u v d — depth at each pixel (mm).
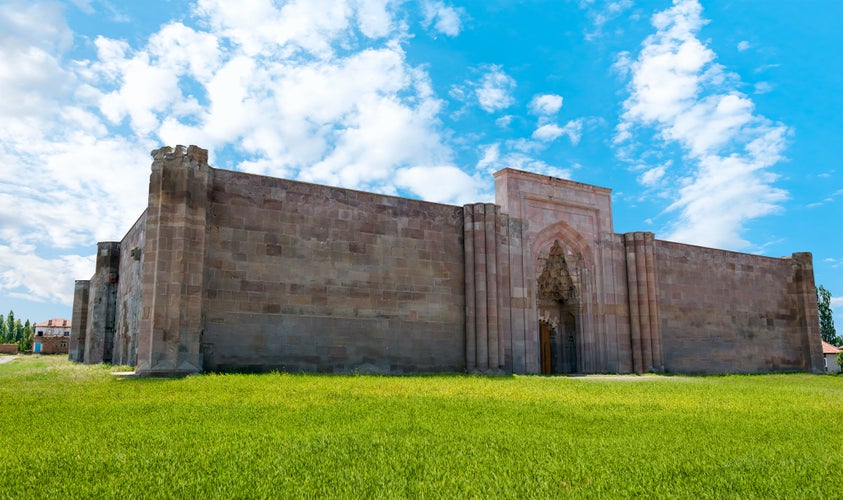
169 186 19891
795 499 5672
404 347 24328
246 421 9414
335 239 23297
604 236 31297
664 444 8070
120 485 5750
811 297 39031
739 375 31250
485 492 5645
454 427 9219
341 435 8281
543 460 6980
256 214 21812
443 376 22453
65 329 106875
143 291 19328
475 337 25719
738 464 6957
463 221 26812
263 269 21672
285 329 21812
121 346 28422
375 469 6461
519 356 27031
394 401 12289
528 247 28516
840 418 11258
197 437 7984
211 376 17891
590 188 31078
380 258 24250
